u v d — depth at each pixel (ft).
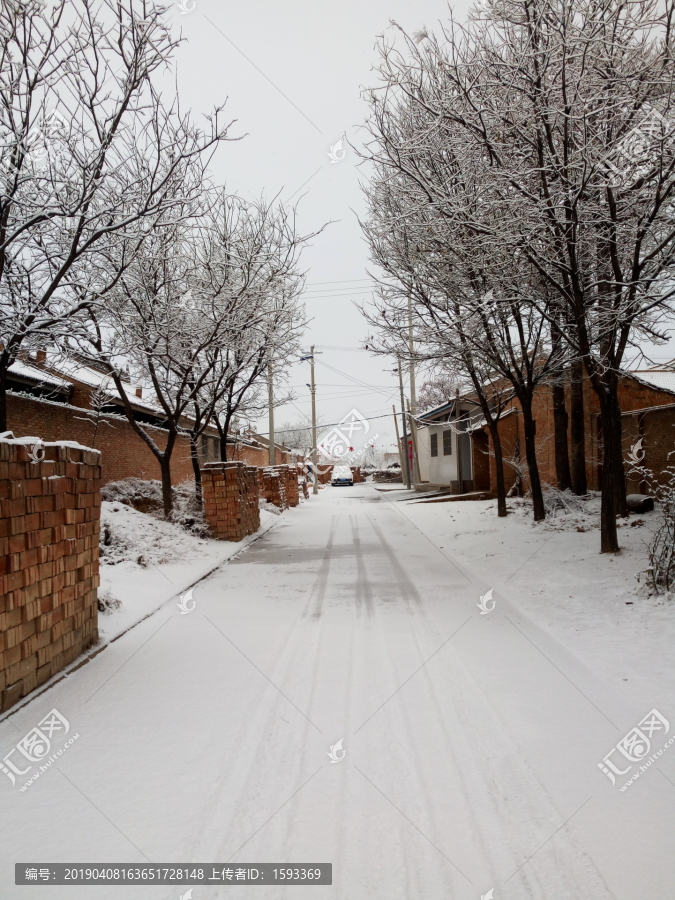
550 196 27.22
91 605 19.61
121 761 11.90
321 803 10.34
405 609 24.76
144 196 29.66
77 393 61.62
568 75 26.91
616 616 21.11
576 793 10.55
